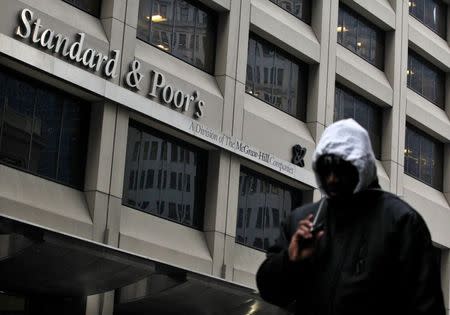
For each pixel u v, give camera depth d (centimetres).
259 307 2562
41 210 2089
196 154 2600
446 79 3972
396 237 408
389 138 3478
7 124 2088
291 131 2925
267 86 2919
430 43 3812
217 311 2567
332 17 3195
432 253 411
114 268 2130
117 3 2348
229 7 2722
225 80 2681
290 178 2877
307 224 407
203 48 2678
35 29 2105
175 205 2512
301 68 3084
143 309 2506
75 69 2186
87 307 2280
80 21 2255
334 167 414
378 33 3556
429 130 3762
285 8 3056
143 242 2338
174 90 2491
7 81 2097
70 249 2002
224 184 2625
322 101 3086
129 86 2348
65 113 2230
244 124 2733
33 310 2298
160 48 2530
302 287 424
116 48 2327
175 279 2342
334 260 415
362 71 3341
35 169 2144
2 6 2056
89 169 2248
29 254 1980
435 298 404
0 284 2195
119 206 2283
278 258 420
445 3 4022
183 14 2619
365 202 419
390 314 409
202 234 2580
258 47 2898
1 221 1866
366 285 405
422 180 3738
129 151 2389
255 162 2731
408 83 3725
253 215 2784
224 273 2578
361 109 3403
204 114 2589
